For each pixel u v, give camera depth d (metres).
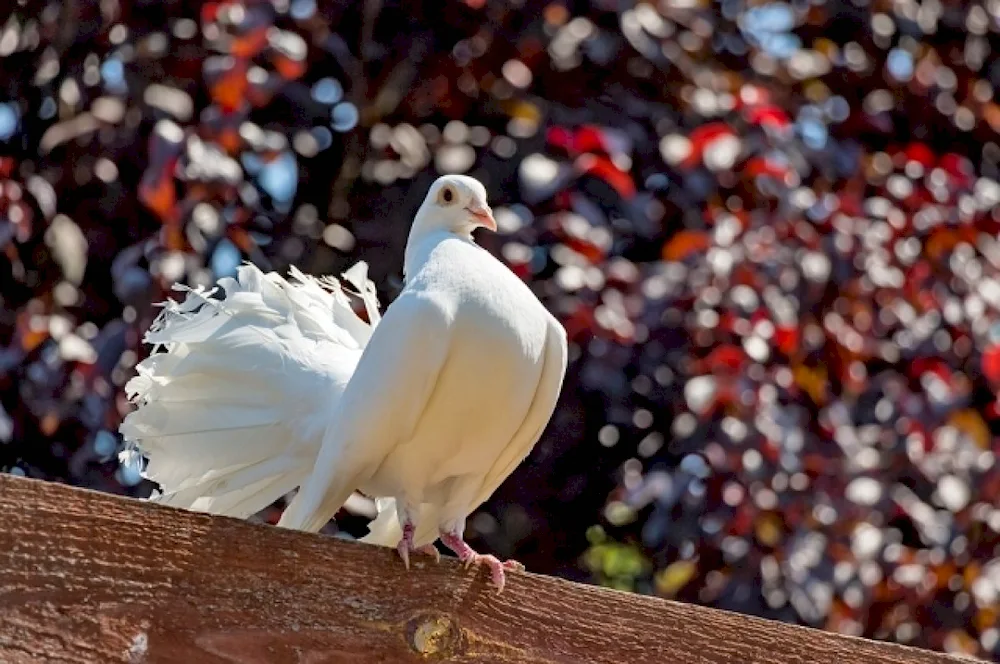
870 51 13.16
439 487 7.34
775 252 11.44
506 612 6.19
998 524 11.84
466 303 6.90
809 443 11.52
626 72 12.22
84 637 5.48
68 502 5.54
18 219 10.81
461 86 12.26
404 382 6.80
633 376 11.59
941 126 13.38
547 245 11.51
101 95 11.46
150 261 10.94
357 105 12.31
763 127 11.99
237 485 7.49
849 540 11.41
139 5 11.74
